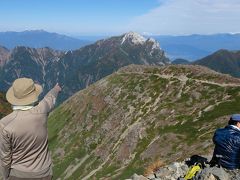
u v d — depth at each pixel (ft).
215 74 497.87
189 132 373.40
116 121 515.09
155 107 481.05
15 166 22.72
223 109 394.93
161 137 384.88
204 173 40.60
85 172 461.37
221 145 41.65
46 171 23.62
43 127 23.20
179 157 311.06
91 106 597.11
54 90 25.29
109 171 420.36
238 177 38.65
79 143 540.93
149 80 562.66
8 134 21.81
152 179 51.57
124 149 433.48
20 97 22.48
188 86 491.72
